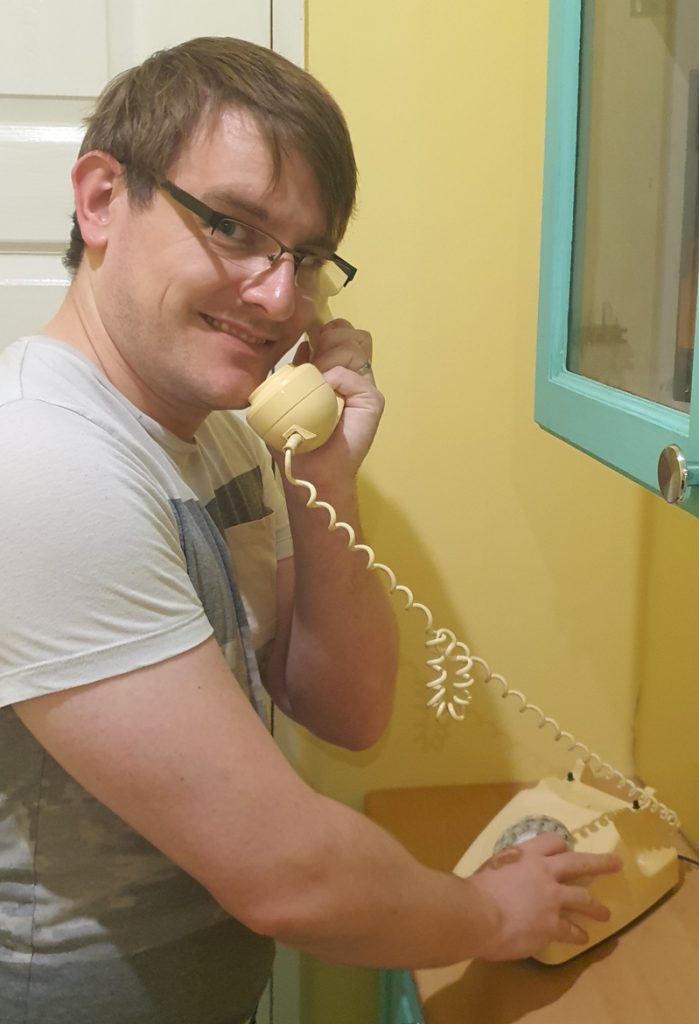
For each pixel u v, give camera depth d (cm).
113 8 121
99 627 69
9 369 80
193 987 90
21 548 68
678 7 78
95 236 84
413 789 141
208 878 71
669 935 107
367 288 127
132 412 85
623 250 88
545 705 141
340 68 121
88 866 84
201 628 74
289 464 88
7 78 121
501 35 121
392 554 135
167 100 78
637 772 142
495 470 133
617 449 80
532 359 130
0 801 83
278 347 88
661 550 134
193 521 89
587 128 95
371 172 124
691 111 75
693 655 126
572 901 97
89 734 69
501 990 98
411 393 130
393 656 114
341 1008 145
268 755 72
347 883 74
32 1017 86
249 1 121
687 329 71
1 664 69
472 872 108
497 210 126
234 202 78
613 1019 93
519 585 137
